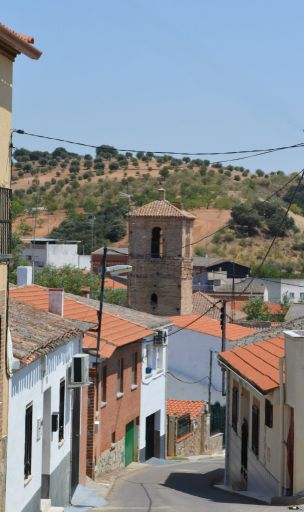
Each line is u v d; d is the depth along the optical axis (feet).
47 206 622.95
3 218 72.95
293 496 94.73
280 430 99.35
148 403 178.29
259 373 111.55
